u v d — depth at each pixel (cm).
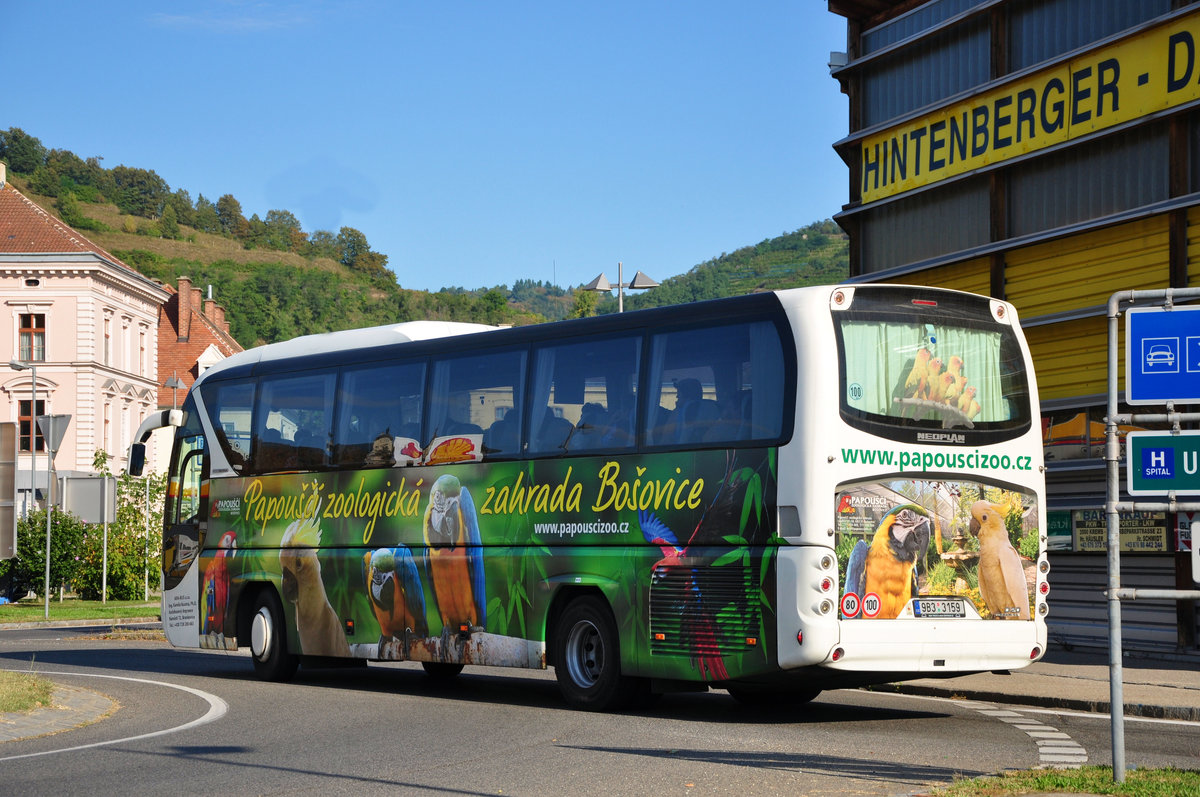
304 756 1068
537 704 1474
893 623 1209
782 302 1255
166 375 8525
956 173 2131
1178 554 1780
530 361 1495
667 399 1341
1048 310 1962
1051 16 1980
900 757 1030
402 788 912
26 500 6731
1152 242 1803
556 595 1429
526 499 1470
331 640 1714
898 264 2275
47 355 6825
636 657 1332
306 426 1797
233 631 1869
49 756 1073
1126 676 1625
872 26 2348
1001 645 1255
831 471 1202
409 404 1642
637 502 1348
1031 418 1308
